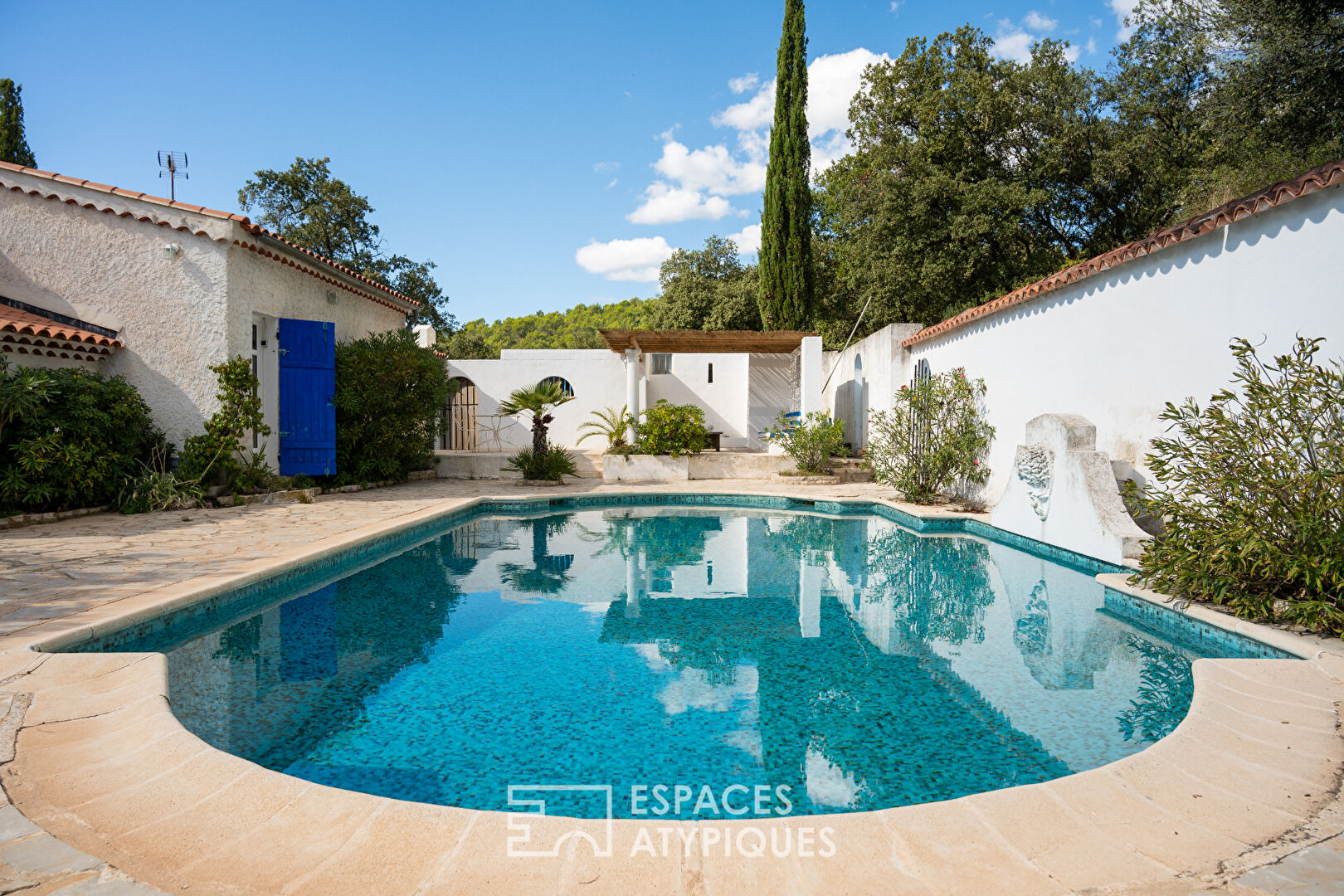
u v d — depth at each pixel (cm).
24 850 186
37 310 924
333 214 2725
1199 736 263
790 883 175
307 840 194
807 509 1091
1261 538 393
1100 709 334
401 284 3014
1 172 920
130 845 190
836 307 2334
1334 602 390
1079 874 179
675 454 1379
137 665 328
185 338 936
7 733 257
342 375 1145
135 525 748
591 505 1125
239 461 959
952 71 1961
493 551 748
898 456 1082
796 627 472
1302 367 418
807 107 1869
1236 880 176
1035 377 816
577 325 7881
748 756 286
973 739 301
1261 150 1002
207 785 225
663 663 402
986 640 443
